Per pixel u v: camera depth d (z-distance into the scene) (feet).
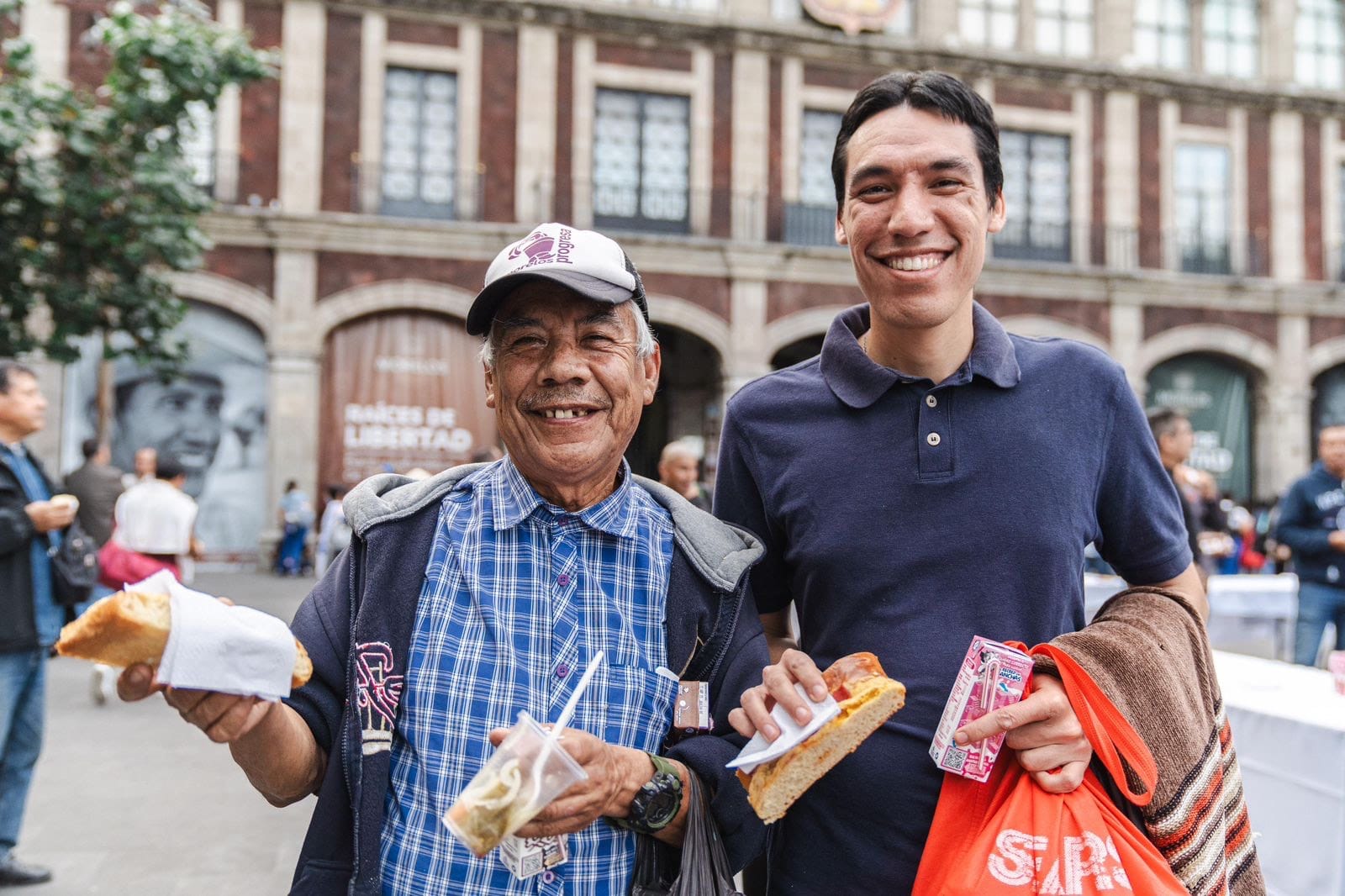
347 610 5.58
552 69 54.60
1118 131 61.67
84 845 14.11
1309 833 9.40
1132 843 5.12
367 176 52.75
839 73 58.49
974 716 5.16
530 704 5.26
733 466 6.63
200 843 14.26
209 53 29.14
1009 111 60.39
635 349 5.68
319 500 52.42
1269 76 64.34
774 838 6.11
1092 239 61.41
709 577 5.70
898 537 5.74
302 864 5.16
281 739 4.95
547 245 5.42
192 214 31.01
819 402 6.19
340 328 53.21
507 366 5.51
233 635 4.37
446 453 54.24
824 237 58.08
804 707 4.83
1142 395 60.95
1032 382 5.94
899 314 5.70
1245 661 13.16
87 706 22.31
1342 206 64.90
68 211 28.78
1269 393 62.90
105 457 31.89
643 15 55.06
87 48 29.91
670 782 5.09
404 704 5.33
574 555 5.63
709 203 56.49
